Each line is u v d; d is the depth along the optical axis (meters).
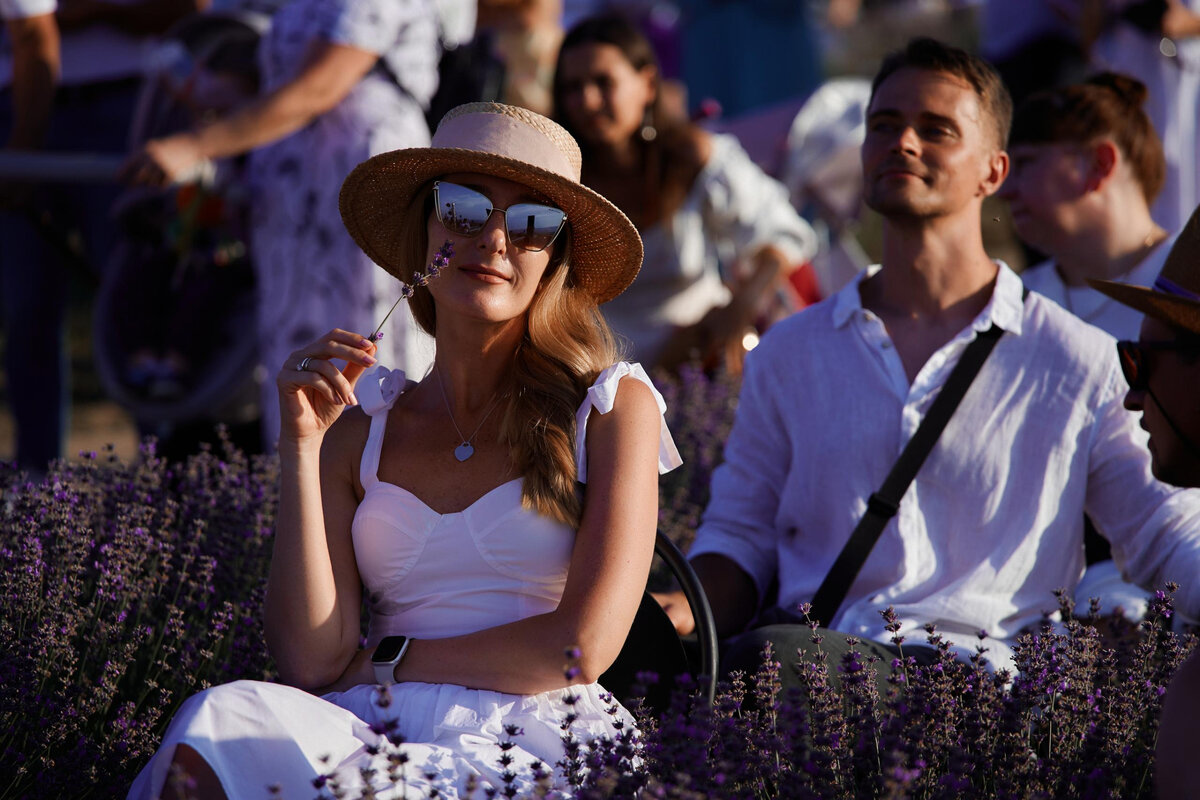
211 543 8.93
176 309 14.68
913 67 9.26
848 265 20.70
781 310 16.31
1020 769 6.57
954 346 9.09
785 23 25.42
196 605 8.64
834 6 38.69
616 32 14.77
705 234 15.86
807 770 6.13
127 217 14.33
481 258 7.27
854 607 8.97
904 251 9.33
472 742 6.64
